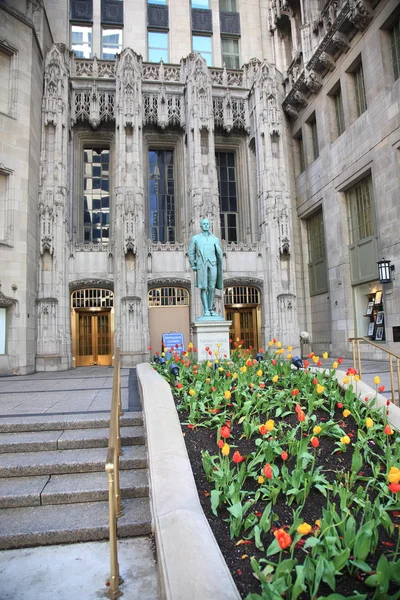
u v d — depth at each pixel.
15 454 5.44
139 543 3.95
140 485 4.68
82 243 20.41
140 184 20.36
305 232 23.61
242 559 3.00
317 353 21.81
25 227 17.36
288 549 3.08
